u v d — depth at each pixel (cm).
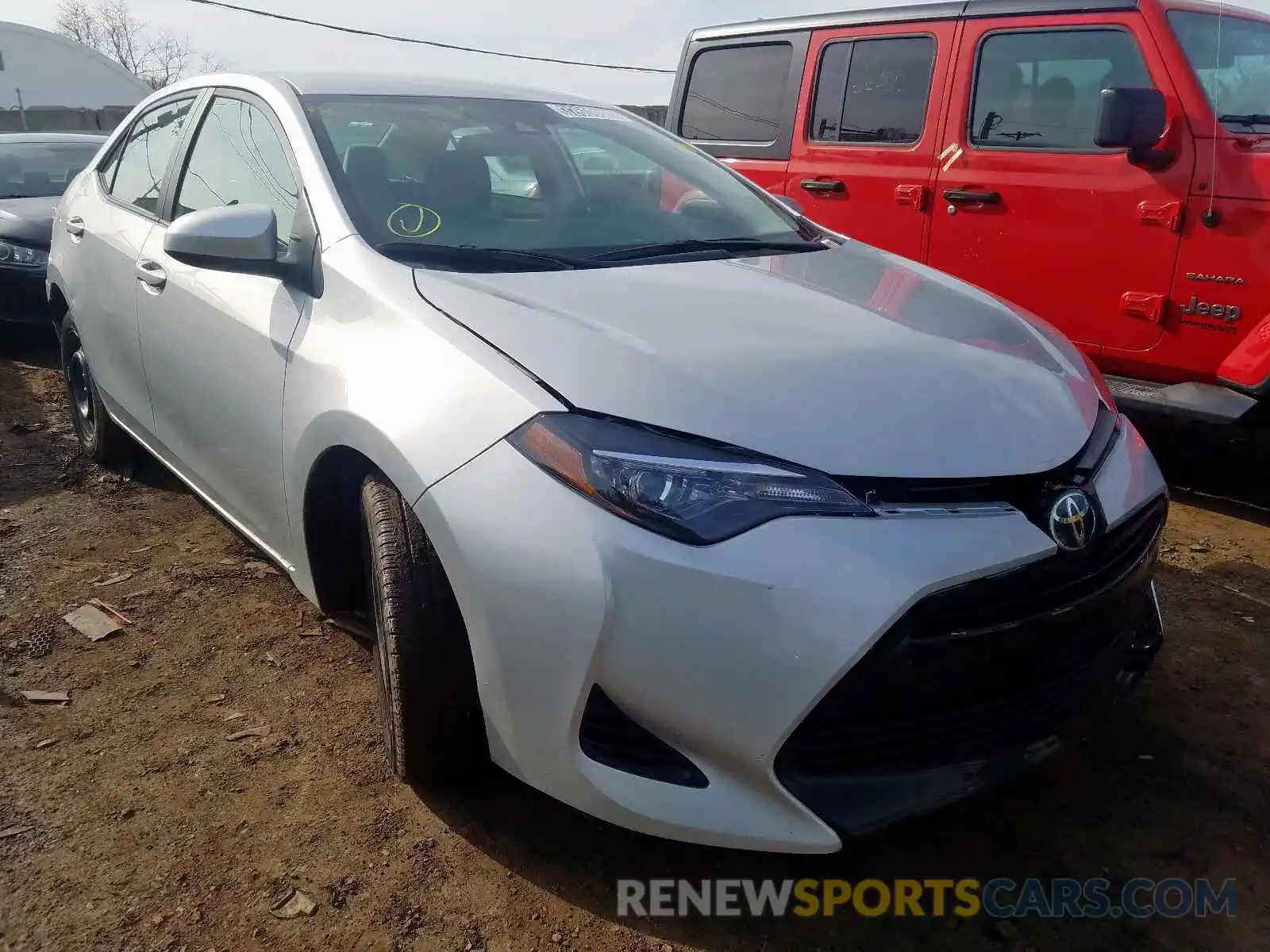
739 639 173
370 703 271
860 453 185
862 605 172
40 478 434
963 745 195
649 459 180
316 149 269
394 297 224
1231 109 407
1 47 2527
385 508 213
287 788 237
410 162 278
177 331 304
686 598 174
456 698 209
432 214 262
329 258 245
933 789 190
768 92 568
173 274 308
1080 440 211
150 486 423
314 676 283
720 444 182
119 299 352
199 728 259
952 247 480
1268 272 375
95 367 396
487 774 233
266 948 193
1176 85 402
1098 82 428
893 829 224
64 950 192
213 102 333
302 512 245
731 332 215
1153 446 415
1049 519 191
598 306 221
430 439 197
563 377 193
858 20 520
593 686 182
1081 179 429
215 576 342
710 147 599
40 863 213
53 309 451
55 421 519
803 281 262
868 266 291
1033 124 451
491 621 188
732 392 191
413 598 204
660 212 305
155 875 210
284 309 252
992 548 182
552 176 299
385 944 195
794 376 199
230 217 246
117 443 428
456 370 202
